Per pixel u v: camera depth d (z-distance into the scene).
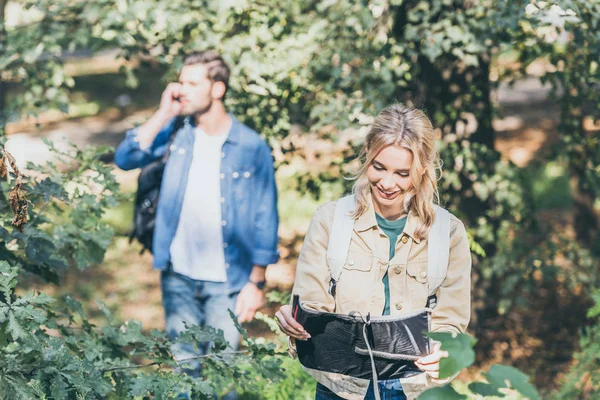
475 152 6.06
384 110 2.95
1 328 2.93
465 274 3.04
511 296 7.60
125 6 5.52
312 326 2.99
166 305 4.87
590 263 6.66
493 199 6.39
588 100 5.90
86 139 17.05
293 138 5.89
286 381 4.48
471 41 5.12
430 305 3.04
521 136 16.34
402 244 3.02
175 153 4.78
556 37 5.54
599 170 6.25
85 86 22.38
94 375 3.10
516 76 6.27
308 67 5.48
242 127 4.83
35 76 5.89
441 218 3.03
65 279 10.09
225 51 5.55
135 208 4.86
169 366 3.53
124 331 3.67
